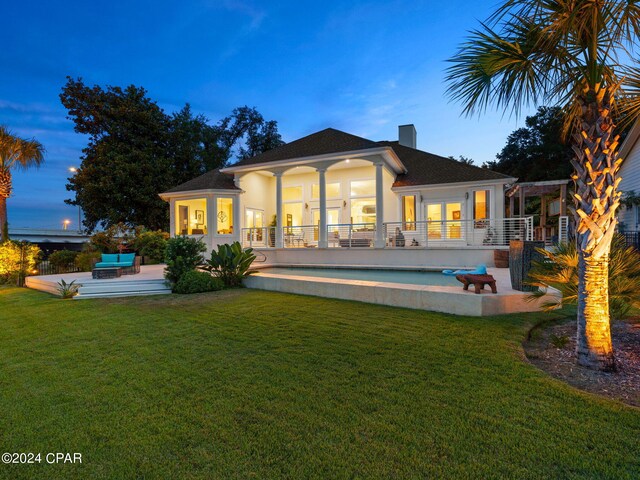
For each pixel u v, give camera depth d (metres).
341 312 7.00
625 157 17.11
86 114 23.06
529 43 4.39
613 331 5.62
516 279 7.14
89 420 3.09
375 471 2.31
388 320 6.29
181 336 5.71
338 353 4.68
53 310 8.16
